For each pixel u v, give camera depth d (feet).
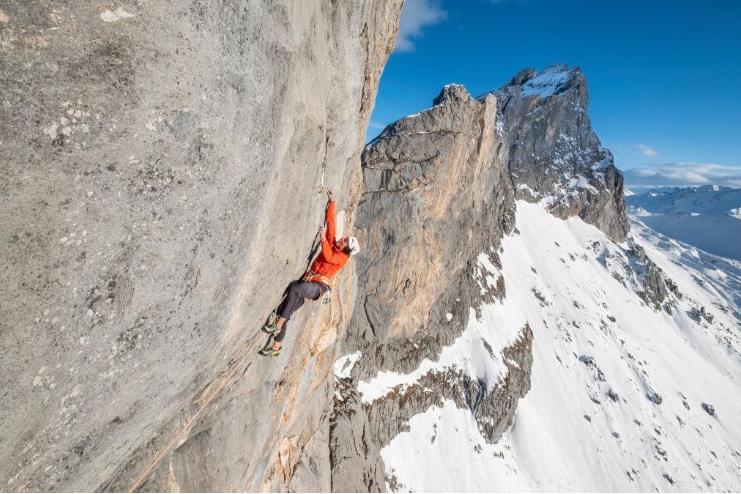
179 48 9.03
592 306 256.32
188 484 18.51
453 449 129.70
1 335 7.62
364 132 28.76
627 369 218.18
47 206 7.73
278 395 26.73
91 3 7.54
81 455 10.83
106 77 8.00
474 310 174.09
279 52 12.27
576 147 385.91
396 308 131.23
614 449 172.65
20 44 6.92
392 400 123.65
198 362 13.88
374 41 25.79
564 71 411.75
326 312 31.91
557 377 190.08
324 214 21.70
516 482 137.08
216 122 10.44
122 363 10.44
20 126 7.11
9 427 8.27
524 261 259.60
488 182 226.38
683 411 213.66
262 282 15.84
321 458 52.11
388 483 105.40
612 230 363.97
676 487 168.66
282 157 14.02
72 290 8.59
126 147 8.68
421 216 132.26
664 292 328.90
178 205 10.25
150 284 10.26
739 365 296.71
